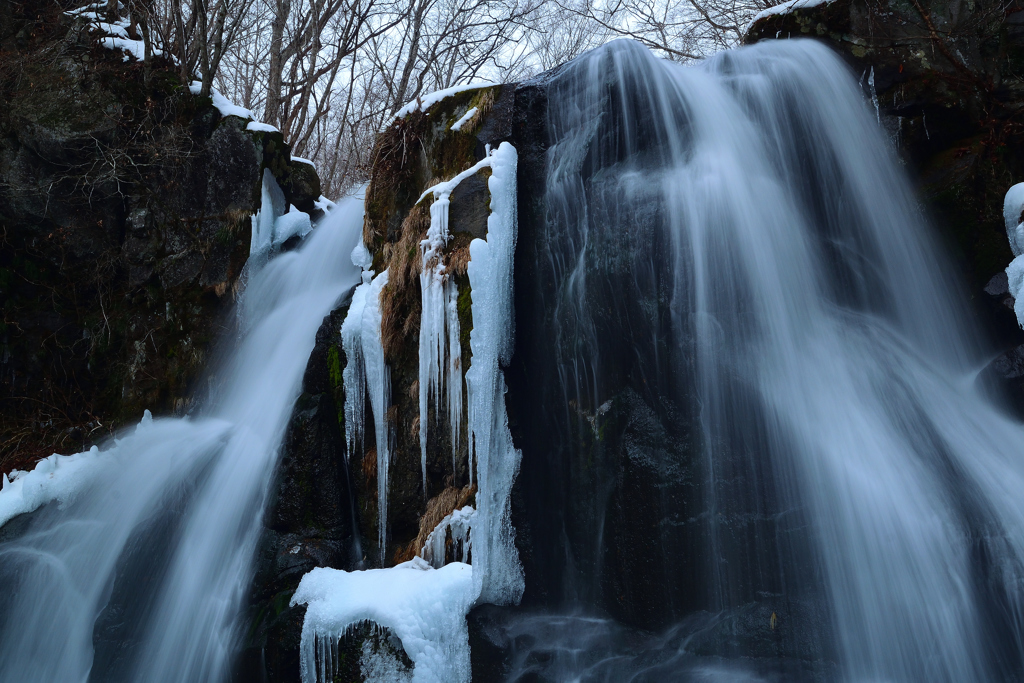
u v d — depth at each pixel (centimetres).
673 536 429
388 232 546
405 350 480
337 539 477
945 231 521
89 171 670
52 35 719
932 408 475
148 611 486
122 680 462
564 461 478
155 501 539
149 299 685
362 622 408
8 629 509
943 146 548
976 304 514
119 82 670
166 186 684
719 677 401
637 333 459
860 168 530
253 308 690
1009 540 400
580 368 477
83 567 532
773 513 420
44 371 706
